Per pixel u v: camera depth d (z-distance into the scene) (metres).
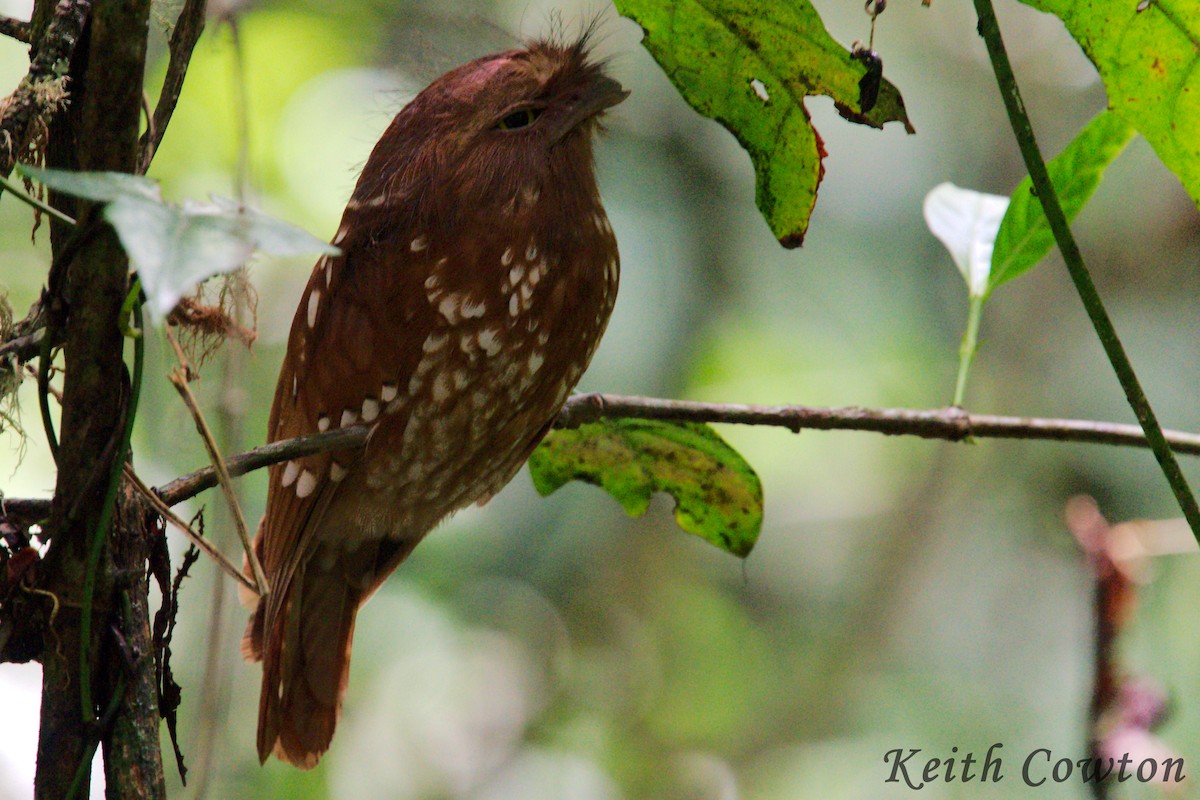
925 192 12.61
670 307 11.72
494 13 10.19
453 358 5.78
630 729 12.62
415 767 11.87
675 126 11.95
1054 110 13.36
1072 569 12.31
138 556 4.22
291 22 10.68
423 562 12.09
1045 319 13.04
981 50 13.20
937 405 12.81
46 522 4.34
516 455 6.52
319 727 6.58
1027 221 5.89
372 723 11.92
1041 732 11.77
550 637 12.51
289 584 6.27
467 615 12.07
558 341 5.89
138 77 3.33
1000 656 12.48
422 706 12.03
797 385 12.51
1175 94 4.60
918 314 12.80
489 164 5.66
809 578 13.44
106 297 3.55
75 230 3.48
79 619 4.02
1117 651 6.97
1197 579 10.26
